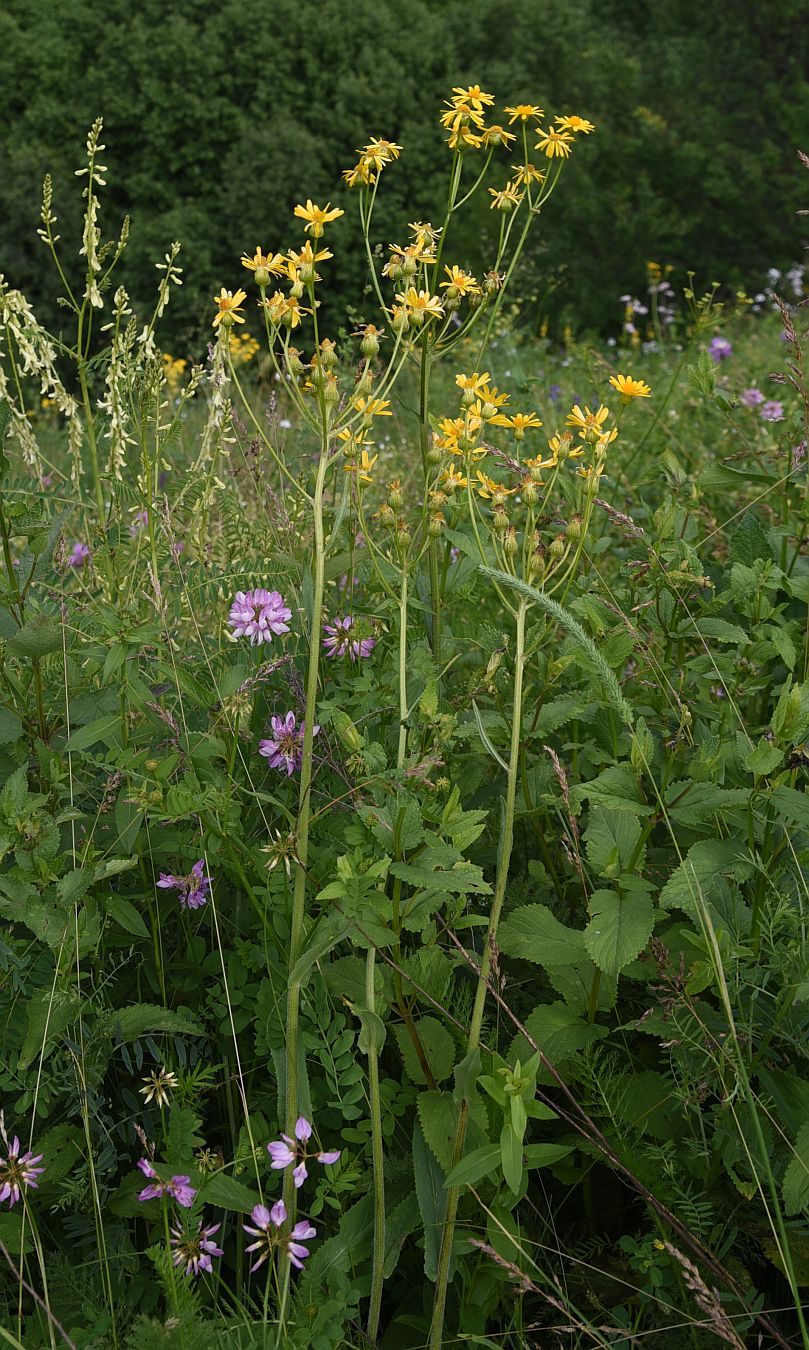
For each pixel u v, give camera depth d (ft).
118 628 6.48
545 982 6.88
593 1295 5.65
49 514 9.02
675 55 67.21
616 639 6.73
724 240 62.28
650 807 5.88
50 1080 5.87
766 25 64.54
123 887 6.99
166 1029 6.01
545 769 7.04
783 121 62.54
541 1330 5.75
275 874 6.20
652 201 60.75
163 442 8.37
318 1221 5.75
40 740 6.94
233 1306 5.79
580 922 7.21
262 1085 6.57
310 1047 5.86
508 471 7.54
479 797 7.43
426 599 7.83
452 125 7.52
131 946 6.57
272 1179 5.87
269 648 8.01
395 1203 5.85
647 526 8.80
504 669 7.10
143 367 9.17
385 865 5.20
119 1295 5.68
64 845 6.70
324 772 7.29
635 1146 6.00
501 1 61.31
